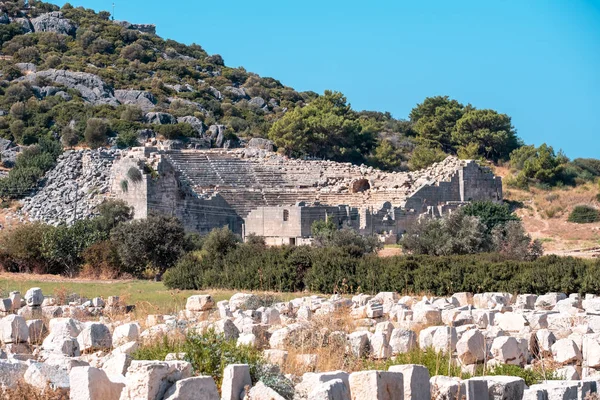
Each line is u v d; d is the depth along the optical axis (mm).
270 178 184375
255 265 87625
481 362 40031
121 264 105812
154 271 106938
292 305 61969
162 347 38750
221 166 183375
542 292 77000
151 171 151375
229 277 86938
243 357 36750
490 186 178500
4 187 160625
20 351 42438
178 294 77688
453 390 30969
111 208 137375
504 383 31578
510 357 40719
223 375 32469
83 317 58938
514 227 112312
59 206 152625
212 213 158750
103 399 29375
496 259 94688
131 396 28844
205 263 91312
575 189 198375
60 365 33906
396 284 80938
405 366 30688
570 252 139625
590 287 75250
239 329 46219
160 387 28969
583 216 177625
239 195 166625
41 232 109438
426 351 40938
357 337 42562
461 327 45750
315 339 43406
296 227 149125
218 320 48281
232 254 92438
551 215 182125
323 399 28047
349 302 61156
